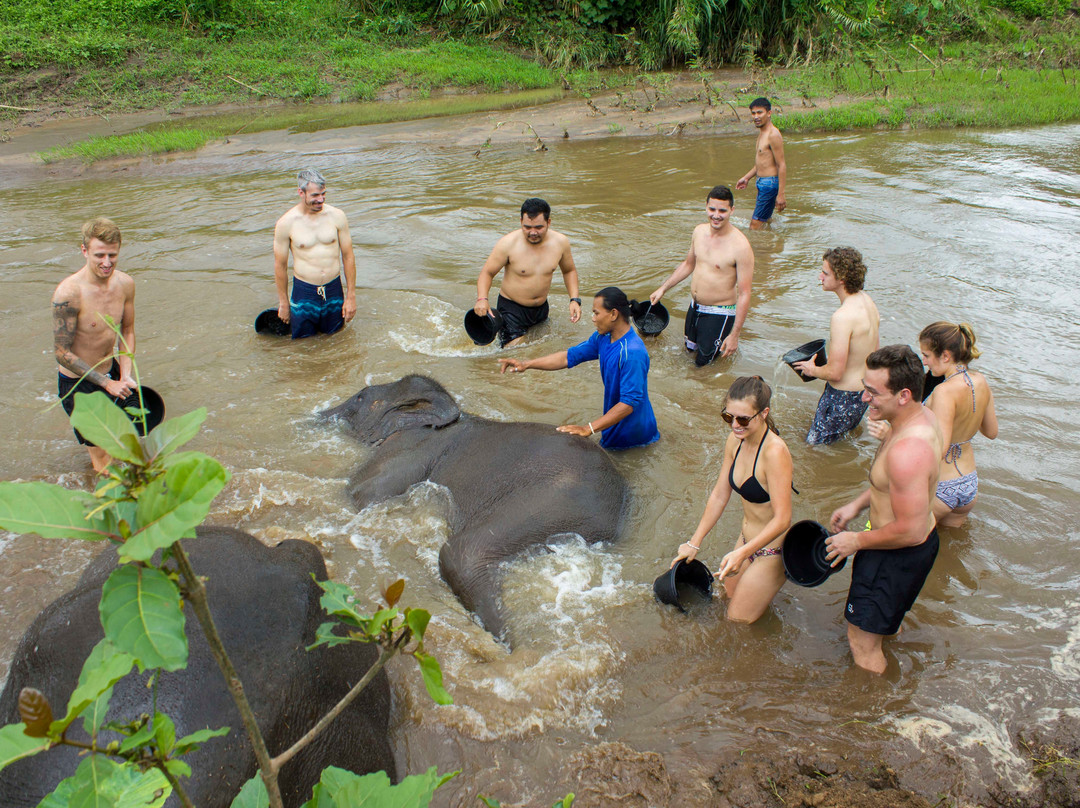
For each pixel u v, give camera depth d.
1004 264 8.73
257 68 20.44
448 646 4.02
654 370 6.98
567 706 3.67
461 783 3.31
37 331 7.68
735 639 4.04
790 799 3.18
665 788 3.23
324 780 1.61
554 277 9.01
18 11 21.09
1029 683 3.71
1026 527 4.77
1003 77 19.38
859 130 15.57
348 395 6.52
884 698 3.67
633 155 14.22
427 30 23.61
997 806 3.17
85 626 3.10
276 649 3.13
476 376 6.85
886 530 3.55
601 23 23.16
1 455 5.66
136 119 18.20
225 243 10.15
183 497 1.19
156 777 1.37
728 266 6.72
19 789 2.64
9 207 11.84
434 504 5.07
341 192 12.25
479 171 13.38
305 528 4.93
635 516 5.00
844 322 5.46
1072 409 6.00
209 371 6.94
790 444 5.82
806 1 21.95
